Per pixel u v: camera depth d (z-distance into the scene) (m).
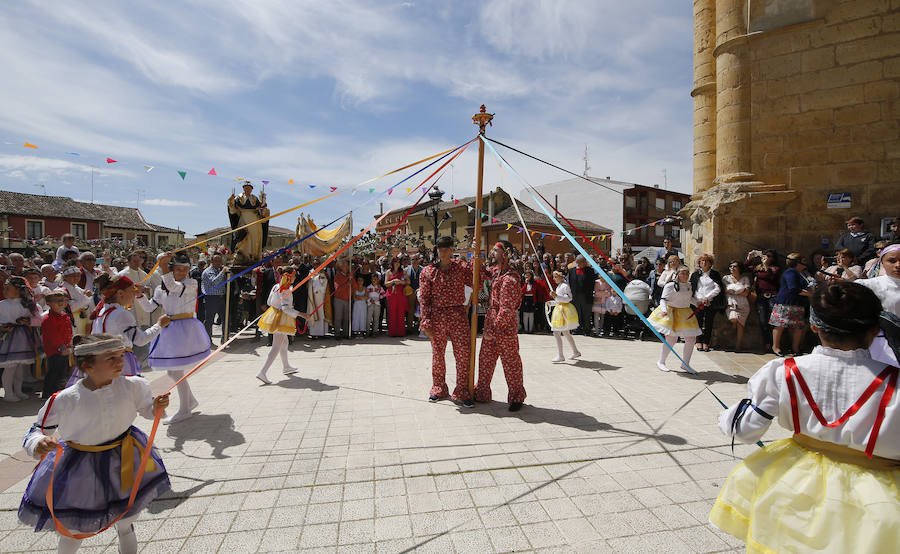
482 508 2.91
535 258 11.73
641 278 10.69
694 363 7.21
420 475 3.36
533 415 4.69
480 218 5.29
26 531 2.74
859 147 7.44
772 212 8.12
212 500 3.03
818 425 1.61
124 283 3.91
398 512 2.87
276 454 3.76
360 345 9.23
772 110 8.04
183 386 4.62
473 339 5.17
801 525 1.56
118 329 3.80
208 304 9.38
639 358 7.67
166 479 2.36
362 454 3.74
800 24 7.69
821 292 1.67
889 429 1.47
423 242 20.52
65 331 5.63
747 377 6.30
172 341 4.63
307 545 2.55
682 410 4.85
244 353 8.38
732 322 8.37
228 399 5.36
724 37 8.38
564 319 7.29
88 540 2.60
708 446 3.87
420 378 6.35
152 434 2.32
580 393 5.52
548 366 7.06
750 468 1.81
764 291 7.89
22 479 3.42
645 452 3.74
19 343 5.61
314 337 10.16
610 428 4.31
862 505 1.48
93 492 2.10
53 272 7.28
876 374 1.56
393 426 4.39
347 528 2.71
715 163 9.57
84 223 37.50
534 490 3.13
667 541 2.55
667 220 10.68
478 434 4.17
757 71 8.12
